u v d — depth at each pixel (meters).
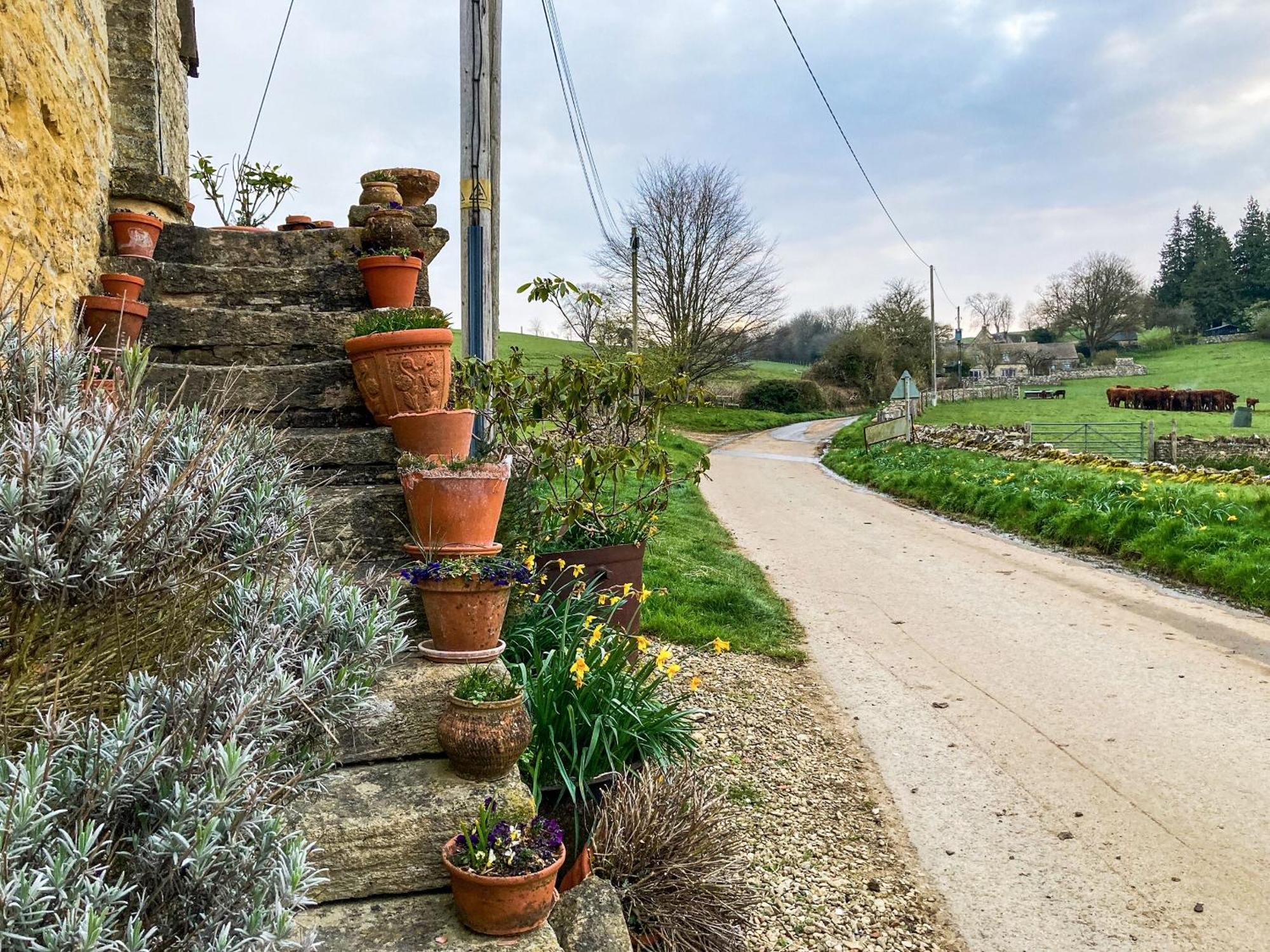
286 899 1.85
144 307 4.79
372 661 2.53
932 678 6.69
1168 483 14.71
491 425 5.78
